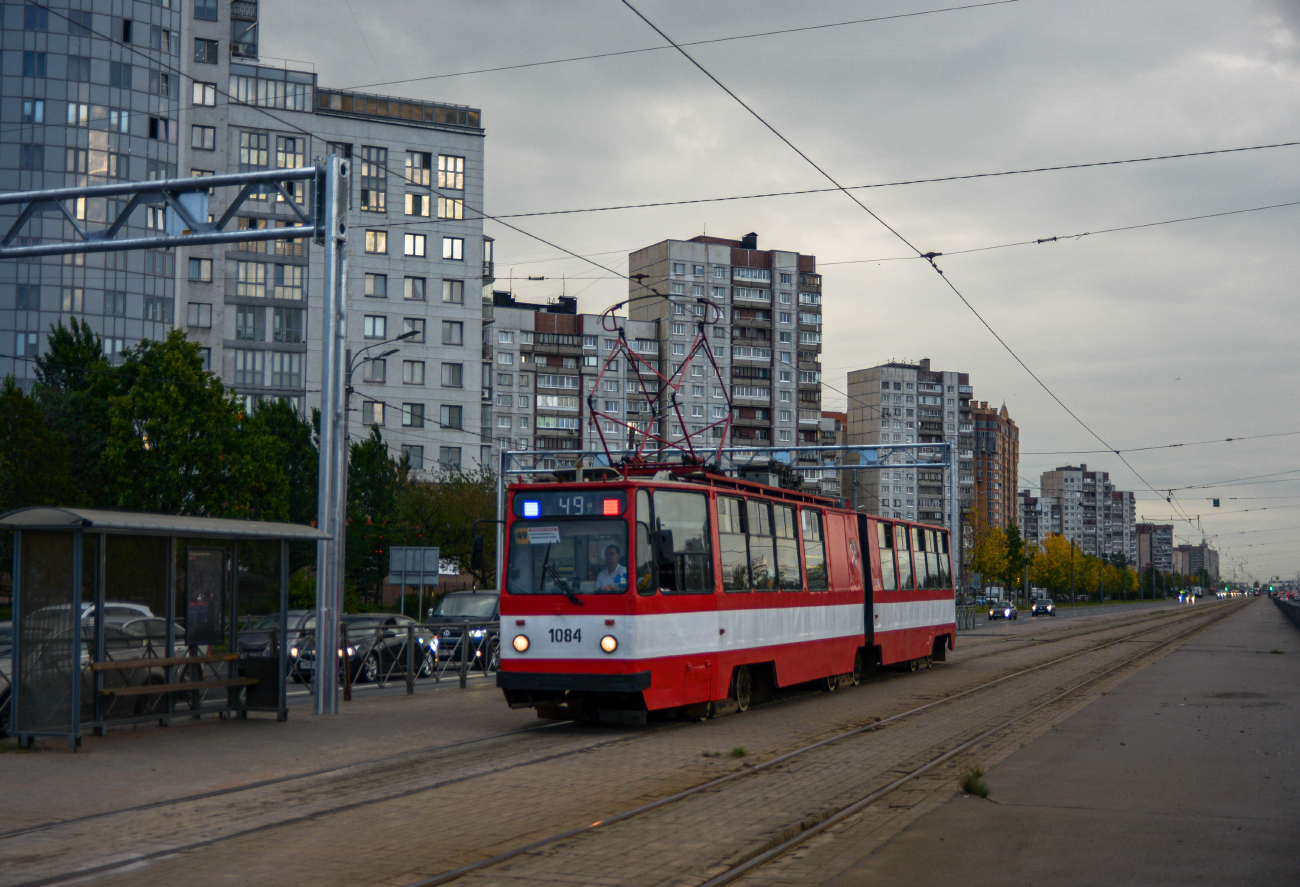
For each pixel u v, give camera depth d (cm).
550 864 805
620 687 1528
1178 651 3531
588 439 12319
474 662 2523
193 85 8238
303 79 8531
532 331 12238
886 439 16112
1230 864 795
